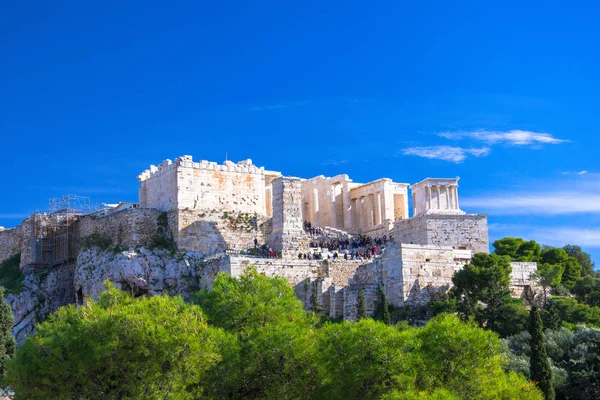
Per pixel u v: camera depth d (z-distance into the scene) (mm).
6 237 163250
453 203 142250
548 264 132500
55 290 142000
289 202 127188
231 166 135125
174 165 131375
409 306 116625
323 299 119125
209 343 76250
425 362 77000
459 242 134750
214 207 132625
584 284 126062
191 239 128625
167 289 123562
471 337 77688
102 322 74875
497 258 119062
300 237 126500
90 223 140375
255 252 126250
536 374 91062
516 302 113000
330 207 155000
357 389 76375
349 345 77625
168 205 132125
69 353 74250
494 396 75875
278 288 87562
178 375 74812
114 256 126062
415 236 136750
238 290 85625
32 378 74000
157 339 74062
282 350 77812
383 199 150875
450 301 112250
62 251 146125
